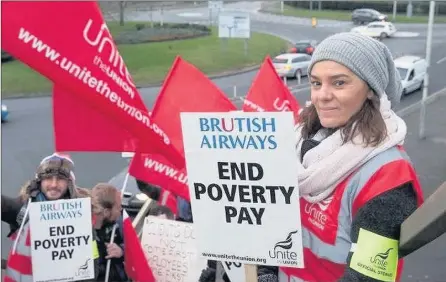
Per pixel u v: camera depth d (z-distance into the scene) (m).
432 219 1.52
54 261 2.91
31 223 2.86
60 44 2.29
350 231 1.91
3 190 7.27
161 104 3.34
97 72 2.41
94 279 3.14
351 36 1.94
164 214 3.68
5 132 8.26
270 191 1.97
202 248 2.10
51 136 8.41
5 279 3.10
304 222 2.07
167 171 3.34
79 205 2.91
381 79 1.91
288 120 1.89
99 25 2.37
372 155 1.86
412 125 7.51
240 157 1.98
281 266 2.05
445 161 6.90
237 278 2.40
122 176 5.71
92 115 2.68
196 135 2.02
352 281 1.80
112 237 3.30
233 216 2.04
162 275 3.11
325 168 1.91
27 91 8.40
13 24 2.18
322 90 1.93
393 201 1.79
